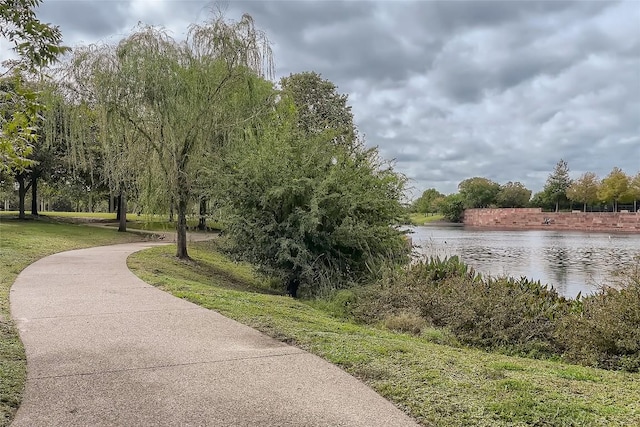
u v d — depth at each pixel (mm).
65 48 4492
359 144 15578
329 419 3818
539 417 3857
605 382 5152
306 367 5070
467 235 58219
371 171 15367
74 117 17688
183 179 16062
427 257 14914
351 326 7668
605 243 42375
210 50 15742
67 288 9602
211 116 15891
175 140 15484
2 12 4148
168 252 18312
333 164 14758
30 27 4223
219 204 14711
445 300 9555
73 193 31812
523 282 10734
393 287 11062
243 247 14266
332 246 14578
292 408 4012
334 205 13820
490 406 4055
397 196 15602
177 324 6863
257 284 15641
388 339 6738
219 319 7223
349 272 14359
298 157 14219
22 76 5273
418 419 3826
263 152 14000
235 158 14758
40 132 20766
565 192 98375
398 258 14859
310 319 7797
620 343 6723
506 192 110875
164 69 14953
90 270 12328
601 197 86312
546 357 7422
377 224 15016
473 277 11969
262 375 4809
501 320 8336
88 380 4574
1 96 4625
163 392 4320
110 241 24000
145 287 9914
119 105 15094
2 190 35281
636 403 4309
